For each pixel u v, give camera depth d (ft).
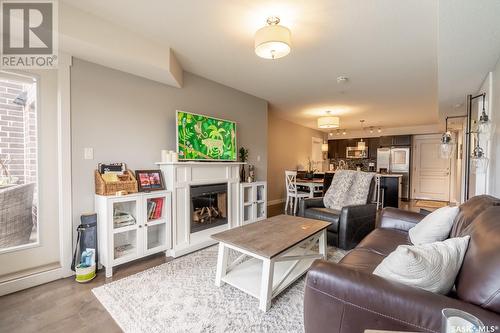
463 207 5.70
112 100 8.64
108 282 7.17
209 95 12.07
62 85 7.48
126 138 9.04
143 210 8.40
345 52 8.91
